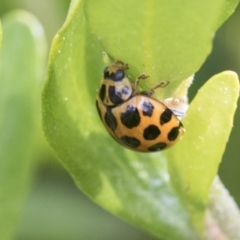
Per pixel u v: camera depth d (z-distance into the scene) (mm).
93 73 86
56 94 84
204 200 86
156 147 86
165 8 80
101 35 81
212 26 81
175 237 87
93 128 87
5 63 101
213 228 87
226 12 80
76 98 86
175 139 85
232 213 86
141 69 83
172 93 84
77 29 83
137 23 81
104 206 88
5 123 99
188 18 81
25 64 101
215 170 84
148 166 88
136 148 87
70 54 83
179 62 82
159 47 82
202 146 84
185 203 87
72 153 86
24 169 99
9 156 99
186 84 85
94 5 80
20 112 100
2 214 98
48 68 82
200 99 83
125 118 87
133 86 88
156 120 86
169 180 88
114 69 87
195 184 86
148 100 87
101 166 87
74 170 87
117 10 80
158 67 82
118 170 88
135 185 88
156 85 83
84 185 87
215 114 83
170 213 88
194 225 87
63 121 85
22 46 101
